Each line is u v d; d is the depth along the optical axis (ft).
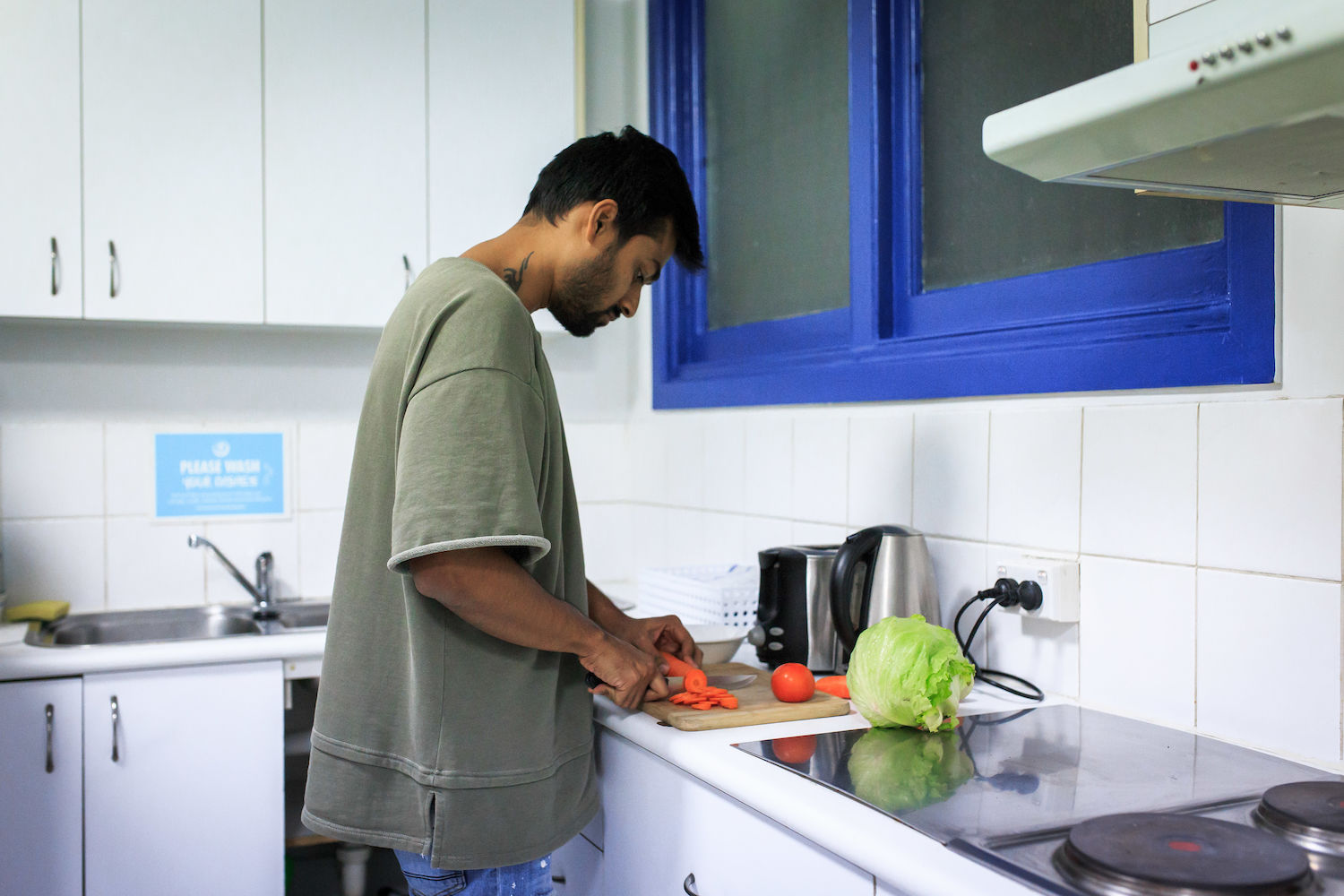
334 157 7.55
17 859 6.34
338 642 4.07
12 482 7.68
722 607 6.06
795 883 3.42
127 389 7.97
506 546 3.62
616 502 9.37
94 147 7.01
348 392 8.54
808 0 7.30
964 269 6.01
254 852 6.75
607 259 4.36
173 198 7.18
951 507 5.48
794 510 6.84
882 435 6.00
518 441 3.58
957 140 6.05
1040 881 2.61
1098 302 5.00
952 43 6.07
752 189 8.04
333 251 7.55
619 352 9.38
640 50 9.20
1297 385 3.85
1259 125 2.46
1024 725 4.31
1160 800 3.29
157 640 7.78
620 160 4.29
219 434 8.16
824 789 3.44
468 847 3.83
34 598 7.72
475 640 3.85
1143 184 3.09
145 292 7.13
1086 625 4.66
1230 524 4.06
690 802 4.05
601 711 4.71
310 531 8.39
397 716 3.98
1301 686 3.82
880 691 4.17
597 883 4.97
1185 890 2.46
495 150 7.94
